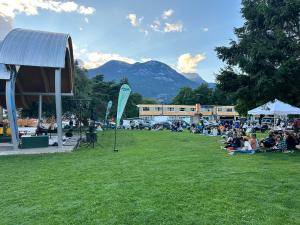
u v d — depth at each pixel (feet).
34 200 21.91
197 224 17.08
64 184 26.71
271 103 61.77
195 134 105.50
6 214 19.10
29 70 79.61
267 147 52.11
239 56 63.62
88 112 117.60
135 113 298.76
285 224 16.98
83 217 18.29
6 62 56.08
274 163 37.78
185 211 19.15
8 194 23.63
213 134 100.27
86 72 147.33
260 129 115.75
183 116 316.40
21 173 32.14
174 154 47.32
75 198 22.21
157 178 28.68
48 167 35.86
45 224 17.34
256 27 66.08
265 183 26.37
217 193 23.20
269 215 18.39
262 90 61.31
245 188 24.66
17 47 58.34
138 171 32.42
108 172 32.04
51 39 61.67
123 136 94.63
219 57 68.64
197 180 27.68
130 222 17.46
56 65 58.03
